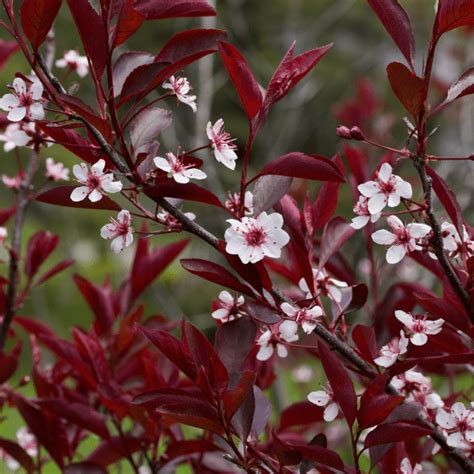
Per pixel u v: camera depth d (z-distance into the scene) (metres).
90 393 1.05
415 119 0.87
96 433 0.97
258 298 0.89
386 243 0.88
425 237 0.88
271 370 0.98
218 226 2.32
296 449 0.87
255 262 0.87
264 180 0.90
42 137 0.91
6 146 1.06
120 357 1.04
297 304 0.90
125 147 0.88
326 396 0.89
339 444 1.21
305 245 0.91
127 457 0.97
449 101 0.88
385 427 0.87
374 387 0.87
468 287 0.88
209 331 2.20
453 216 0.89
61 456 0.98
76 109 0.87
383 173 0.88
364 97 1.67
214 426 0.87
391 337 0.99
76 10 0.88
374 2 0.89
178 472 1.32
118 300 1.08
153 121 0.91
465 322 0.89
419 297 0.89
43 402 0.97
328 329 0.90
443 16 0.86
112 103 0.88
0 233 1.05
